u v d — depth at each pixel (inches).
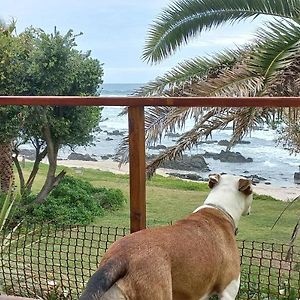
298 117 288.0
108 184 637.3
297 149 408.5
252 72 271.1
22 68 456.4
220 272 103.0
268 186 624.1
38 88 464.8
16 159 487.2
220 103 117.5
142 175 124.4
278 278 145.6
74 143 498.0
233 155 833.5
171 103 120.2
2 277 161.0
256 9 317.4
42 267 167.0
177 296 93.9
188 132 314.0
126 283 85.7
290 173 710.5
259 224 437.1
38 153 489.4
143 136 124.0
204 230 102.9
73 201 475.5
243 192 117.2
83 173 718.5
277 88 259.1
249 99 116.0
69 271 164.4
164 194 591.2
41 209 432.5
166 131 287.3
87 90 492.1
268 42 276.2
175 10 338.3
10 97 134.6
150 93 345.7
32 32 473.1
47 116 462.0
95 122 507.8
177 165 780.0
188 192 609.3
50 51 458.9
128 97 123.3
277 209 498.0
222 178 119.5
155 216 464.1
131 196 125.0
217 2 324.5
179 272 93.0
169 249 92.6
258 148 934.4
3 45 443.8
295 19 309.0
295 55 263.0
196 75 338.3
